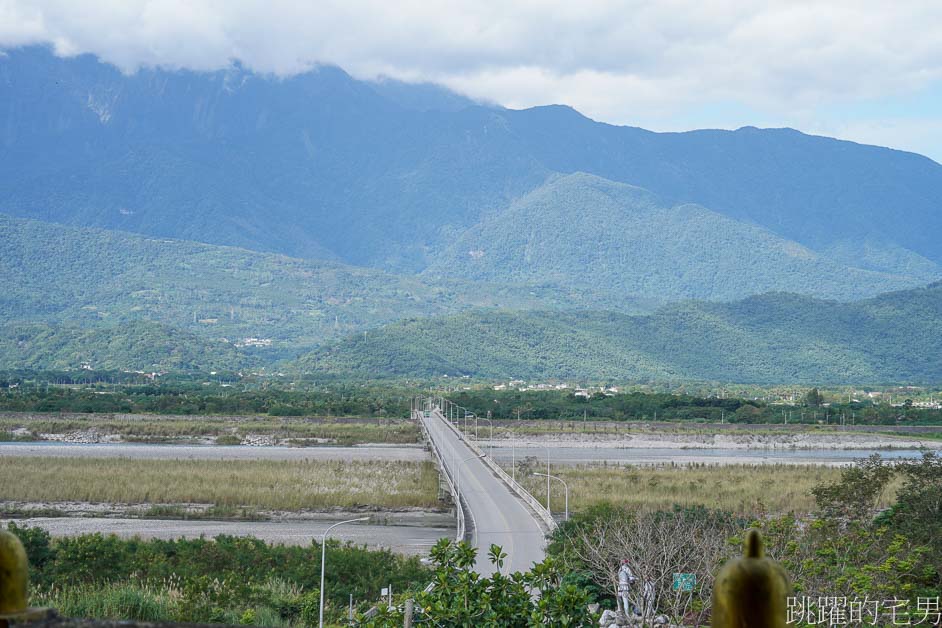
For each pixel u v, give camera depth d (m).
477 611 16.28
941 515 36.66
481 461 101.12
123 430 152.62
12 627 3.99
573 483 92.44
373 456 129.75
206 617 34.69
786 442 169.00
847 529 31.69
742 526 41.50
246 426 158.75
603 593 33.75
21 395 188.62
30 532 49.12
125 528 72.25
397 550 64.62
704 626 25.94
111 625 4.21
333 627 37.84
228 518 79.00
